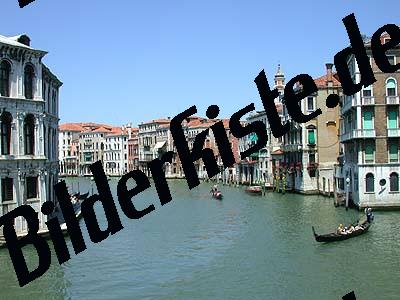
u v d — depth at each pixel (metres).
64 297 19.70
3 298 19.47
